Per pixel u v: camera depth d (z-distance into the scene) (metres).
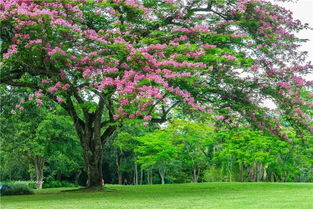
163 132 36.03
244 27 19.88
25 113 25.59
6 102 23.05
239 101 19.48
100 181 20.84
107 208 11.75
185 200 14.29
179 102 18.58
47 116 29.06
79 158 35.62
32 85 18.39
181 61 16.11
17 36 15.29
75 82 17.38
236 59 17.12
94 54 15.83
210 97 19.52
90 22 18.62
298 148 36.31
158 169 47.84
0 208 12.53
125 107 15.41
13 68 18.17
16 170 47.53
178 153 40.34
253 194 17.02
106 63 15.79
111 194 18.12
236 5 19.77
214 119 20.17
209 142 37.56
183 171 49.97
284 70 19.86
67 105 20.09
